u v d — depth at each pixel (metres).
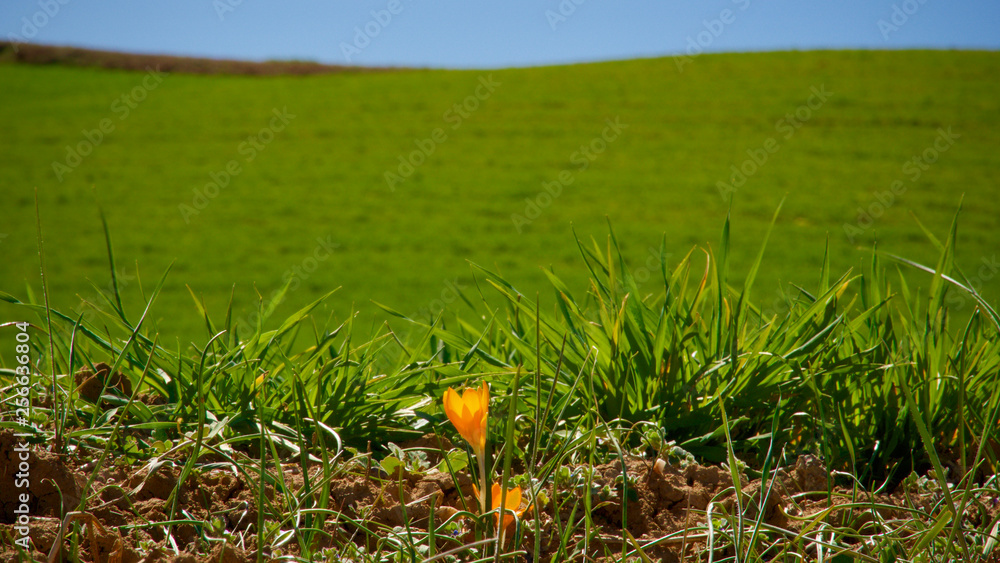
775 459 1.27
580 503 1.20
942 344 1.28
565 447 1.23
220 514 1.18
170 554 1.14
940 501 1.20
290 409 1.29
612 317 1.32
